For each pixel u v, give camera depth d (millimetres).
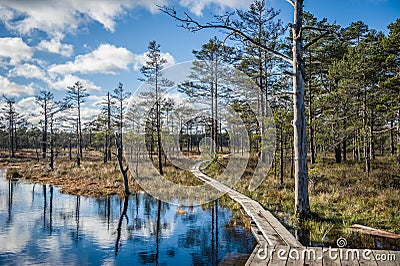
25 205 14383
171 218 11555
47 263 7402
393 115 18922
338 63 20062
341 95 20016
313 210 10336
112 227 10562
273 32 20328
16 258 7727
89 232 9945
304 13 21188
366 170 18234
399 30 17531
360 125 19391
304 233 7992
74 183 21062
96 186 19406
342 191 13430
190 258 7418
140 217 11898
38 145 56562
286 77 20859
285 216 10086
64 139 51062
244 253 7453
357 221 9086
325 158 25953
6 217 12047
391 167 19703
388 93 18969
